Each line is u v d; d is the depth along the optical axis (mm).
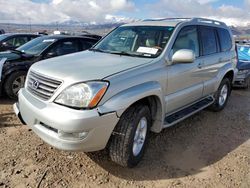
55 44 7000
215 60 5578
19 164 3611
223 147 4523
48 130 3223
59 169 3566
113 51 4496
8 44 10477
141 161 3895
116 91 3242
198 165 3900
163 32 4477
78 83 3131
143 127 3725
